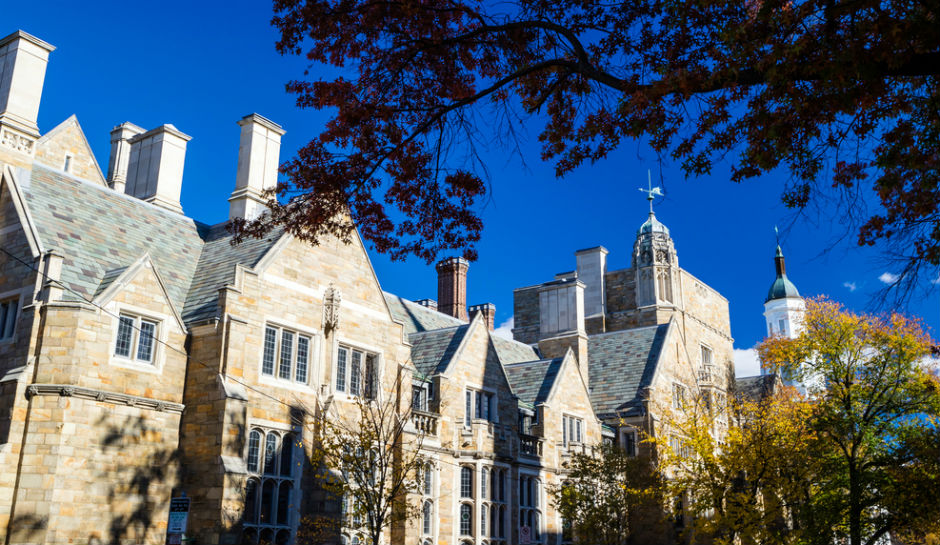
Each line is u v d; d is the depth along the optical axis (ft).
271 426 79.46
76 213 81.25
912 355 123.34
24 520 63.21
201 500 72.54
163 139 102.94
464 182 46.19
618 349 151.23
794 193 38.78
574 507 104.68
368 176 45.16
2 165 77.41
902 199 39.78
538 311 181.78
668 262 179.01
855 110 35.06
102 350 69.82
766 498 99.86
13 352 69.05
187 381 77.20
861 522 115.85
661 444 102.99
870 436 119.24
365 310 93.35
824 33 32.55
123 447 69.62
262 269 82.02
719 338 193.88
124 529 68.28
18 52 80.38
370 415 88.94
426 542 94.07
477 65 42.98
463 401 103.71
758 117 36.70
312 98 43.93
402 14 40.52
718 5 34.99
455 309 155.84
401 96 43.24
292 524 80.12
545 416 116.78
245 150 98.48
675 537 126.41
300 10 41.57
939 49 32.37
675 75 34.99
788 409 114.21
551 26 38.37
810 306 139.13
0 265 74.28
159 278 76.33
